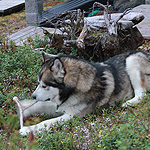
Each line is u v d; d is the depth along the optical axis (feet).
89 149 10.06
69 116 13.70
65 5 38.24
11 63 19.83
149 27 26.68
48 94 13.05
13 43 23.27
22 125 13.52
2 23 41.01
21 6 49.06
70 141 10.55
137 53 14.70
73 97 13.24
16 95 16.61
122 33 19.35
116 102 14.24
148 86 14.61
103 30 19.57
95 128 11.63
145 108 11.55
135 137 9.57
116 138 10.03
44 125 12.23
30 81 18.06
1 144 10.50
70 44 19.80
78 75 12.98
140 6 33.94
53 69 12.48
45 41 23.94
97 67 13.97
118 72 14.25
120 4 39.40
